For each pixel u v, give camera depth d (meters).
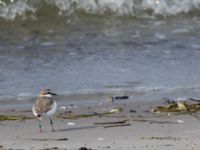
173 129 12.91
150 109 14.78
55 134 12.75
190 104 15.20
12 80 16.94
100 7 23.45
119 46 19.86
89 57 18.84
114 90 16.31
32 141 12.19
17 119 14.06
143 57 18.88
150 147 11.46
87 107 15.02
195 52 19.41
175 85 16.75
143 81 16.98
